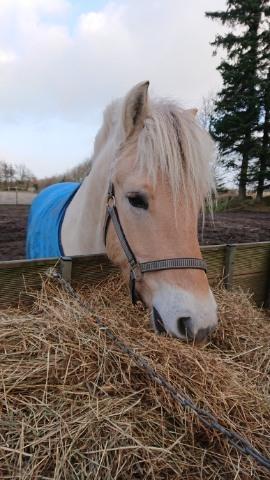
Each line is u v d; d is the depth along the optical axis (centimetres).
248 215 1388
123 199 143
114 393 127
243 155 1798
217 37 1822
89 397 122
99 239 179
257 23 1794
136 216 137
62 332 143
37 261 167
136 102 139
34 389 122
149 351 149
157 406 125
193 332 121
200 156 134
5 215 1088
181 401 122
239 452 124
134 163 136
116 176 145
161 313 128
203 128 144
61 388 123
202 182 137
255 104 1717
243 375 170
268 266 275
